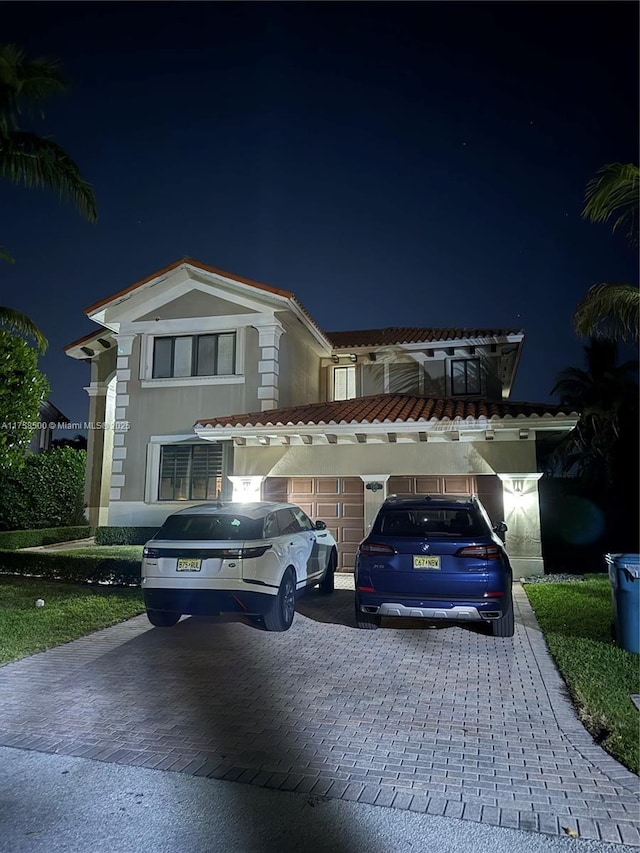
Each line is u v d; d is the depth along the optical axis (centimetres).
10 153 1148
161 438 1648
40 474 1858
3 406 975
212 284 1664
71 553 1373
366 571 723
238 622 845
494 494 1252
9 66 1103
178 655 682
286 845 320
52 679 598
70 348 2045
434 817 347
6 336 999
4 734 467
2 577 1211
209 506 826
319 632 786
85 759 423
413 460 1273
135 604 938
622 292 946
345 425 1248
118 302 1709
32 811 356
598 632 761
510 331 1906
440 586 694
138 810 355
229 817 347
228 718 496
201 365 1677
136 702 534
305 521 978
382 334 2244
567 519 1955
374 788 380
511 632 745
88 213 1227
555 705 525
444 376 2008
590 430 2408
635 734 455
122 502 1652
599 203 919
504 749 438
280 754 429
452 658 667
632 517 2259
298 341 1859
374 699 540
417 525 791
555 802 364
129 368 1711
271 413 1466
